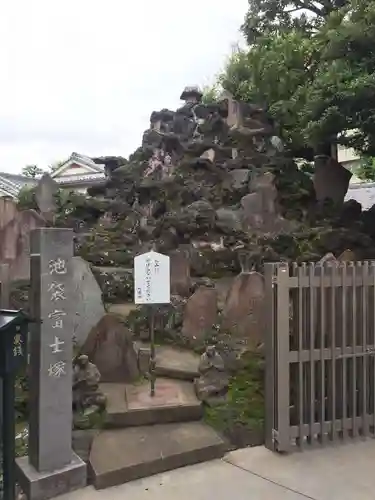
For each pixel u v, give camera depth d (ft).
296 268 13.24
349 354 13.66
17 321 8.66
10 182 50.19
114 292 22.22
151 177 29.86
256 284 16.96
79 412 12.90
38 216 22.57
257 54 32.53
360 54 21.66
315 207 28.86
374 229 27.94
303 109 26.20
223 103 33.24
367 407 13.99
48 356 10.61
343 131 26.48
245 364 15.35
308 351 13.10
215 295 18.08
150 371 15.20
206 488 10.75
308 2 35.50
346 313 13.79
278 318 12.79
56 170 67.41
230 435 13.21
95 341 15.58
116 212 29.48
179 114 34.47
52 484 10.36
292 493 10.57
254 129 31.09
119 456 11.42
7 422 8.97
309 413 13.12
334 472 11.61
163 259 14.16
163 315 18.86
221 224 24.70
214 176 28.84
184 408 13.57
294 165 31.50
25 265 21.72
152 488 10.73
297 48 30.55
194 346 17.46
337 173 30.58
